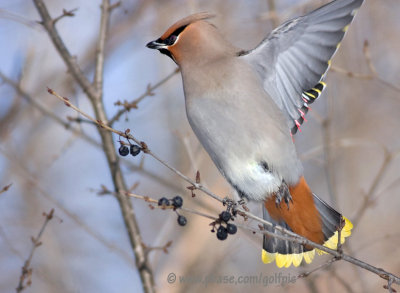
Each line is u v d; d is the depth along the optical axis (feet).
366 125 51.11
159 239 41.14
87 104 44.70
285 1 47.57
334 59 50.03
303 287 42.01
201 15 33.04
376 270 27.76
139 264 35.24
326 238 32.40
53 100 44.14
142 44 47.93
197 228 44.73
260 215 40.70
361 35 50.62
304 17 30.50
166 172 48.14
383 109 51.57
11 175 42.83
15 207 43.91
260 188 31.53
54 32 35.94
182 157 47.91
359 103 51.03
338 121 51.03
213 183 46.88
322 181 50.11
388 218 49.01
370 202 41.11
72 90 39.65
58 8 46.16
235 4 48.26
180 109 48.85
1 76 38.09
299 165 31.96
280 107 32.19
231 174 31.65
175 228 45.88
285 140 31.53
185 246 44.39
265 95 31.45
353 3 30.07
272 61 31.73
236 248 43.68
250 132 31.09
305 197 31.94
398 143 51.11
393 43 50.55
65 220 45.68
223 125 31.14
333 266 39.68
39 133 45.34
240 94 31.09
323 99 50.78
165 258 44.29
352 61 50.24
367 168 50.98
